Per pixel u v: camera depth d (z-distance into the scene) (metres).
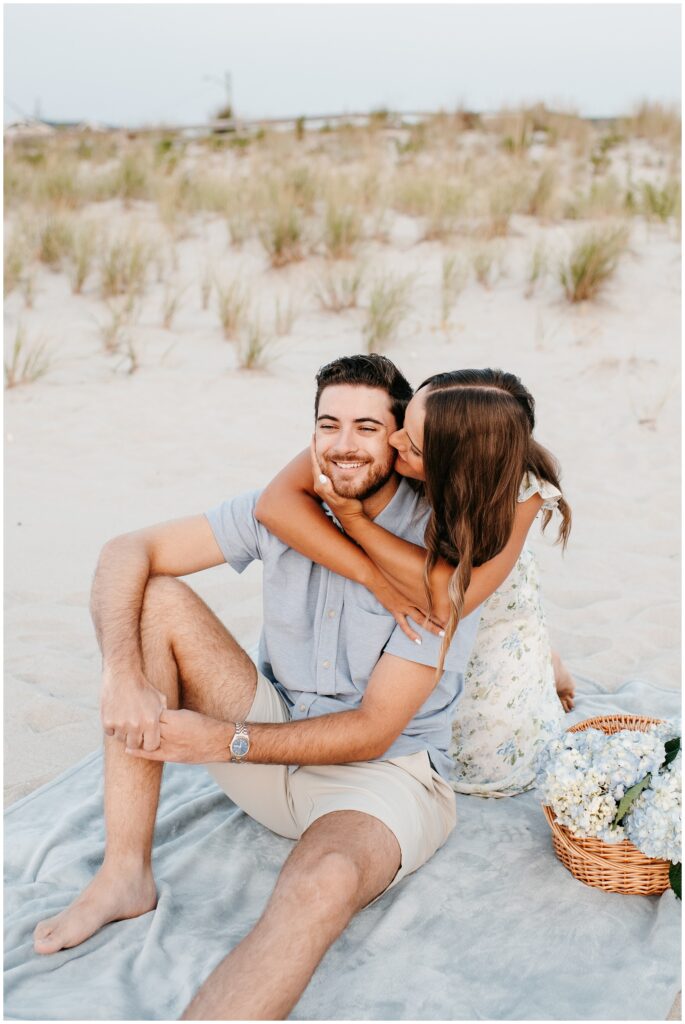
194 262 9.23
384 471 2.38
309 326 7.85
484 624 2.80
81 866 2.59
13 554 4.47
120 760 2.40
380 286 8.16
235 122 16.94
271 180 10.77
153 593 2.51
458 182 10.85
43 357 7.11
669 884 2.48
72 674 3.56
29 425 6.04
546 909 2.46
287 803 2.55
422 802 2.46
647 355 7.15
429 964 2.29
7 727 3.23
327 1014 2.15
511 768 2.91
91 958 2.29
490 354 7.25
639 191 10.30
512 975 2.26
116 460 5.58
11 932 2.35
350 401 2.33
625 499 5.12
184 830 2.83
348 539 2.42
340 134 15.34
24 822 2.81
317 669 2.51
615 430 6.03
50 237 9.02
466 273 8.49
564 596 4.18
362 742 2.35
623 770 2.46
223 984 1.94
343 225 8.98
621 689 3.51
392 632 2.41
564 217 10.30
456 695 2.59
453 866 2.62
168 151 13.98
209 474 5.39
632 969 2.26
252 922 2.44
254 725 2.37
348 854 2.15
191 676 2.53
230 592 4.20
